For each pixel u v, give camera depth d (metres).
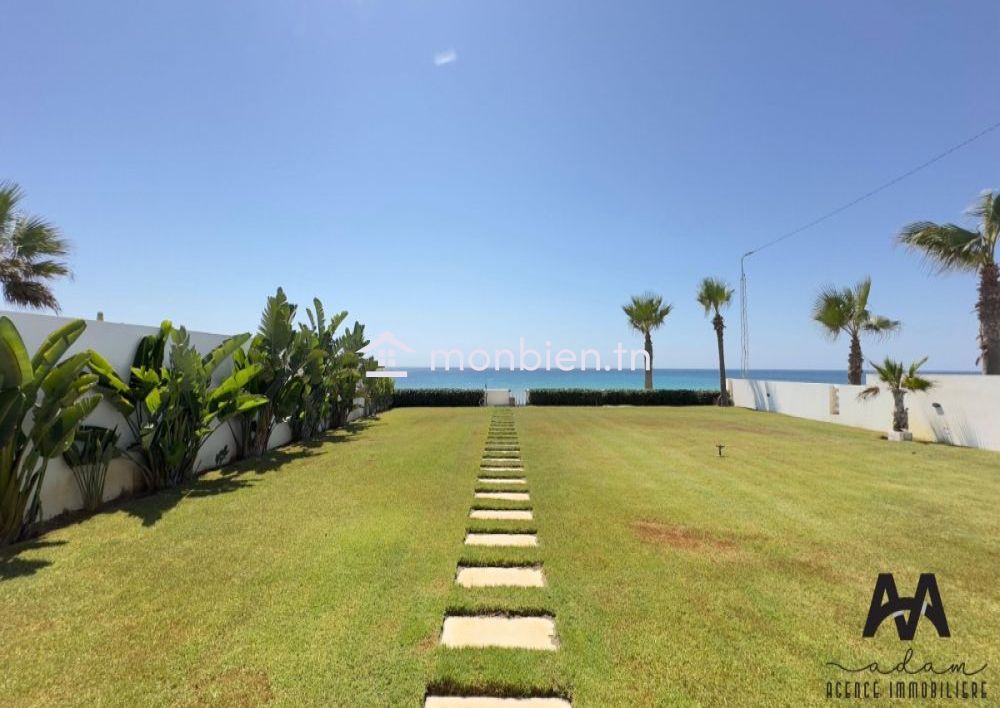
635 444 9.34
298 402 8.98
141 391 5.38
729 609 2.71
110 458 4.86
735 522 4.37
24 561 3.36
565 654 2.24
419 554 3.52
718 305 21.44
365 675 2.06
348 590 2.90
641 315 23.09
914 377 10.12
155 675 2.05
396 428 12.19
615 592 2.91
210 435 6.89
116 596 2.81
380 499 5.12
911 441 9.91
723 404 21.22
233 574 3.13
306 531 4.05
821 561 3.45
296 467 6.95
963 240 10.20
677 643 2.34
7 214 7.74
